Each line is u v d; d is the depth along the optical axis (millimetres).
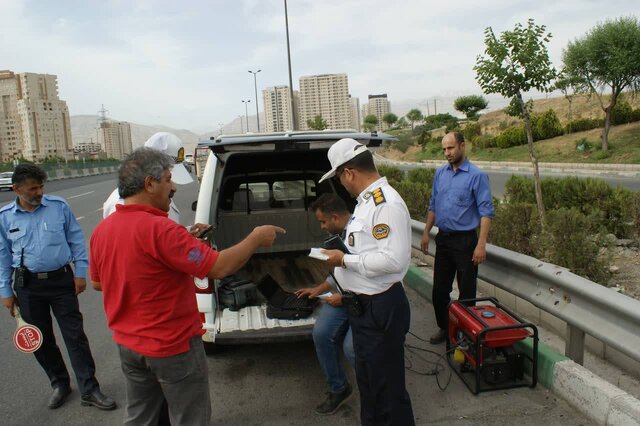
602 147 23281
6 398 3877
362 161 2766
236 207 5910
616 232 6906
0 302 6512
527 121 7215
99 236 2355
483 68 7309
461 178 4062
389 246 2627
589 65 22844
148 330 2305
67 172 47094
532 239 5484
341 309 3287
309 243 6059
